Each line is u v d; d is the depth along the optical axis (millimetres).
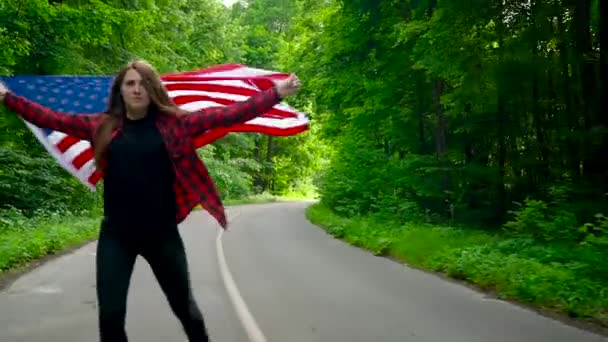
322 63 23328
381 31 21016
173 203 3379
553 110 16188
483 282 9234
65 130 3314
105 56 24797
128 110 3322
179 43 34281
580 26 14250
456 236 14289
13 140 20953
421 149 21359
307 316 7172
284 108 4016
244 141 55250
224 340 6082
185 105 4016
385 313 7355
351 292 8797
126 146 3250
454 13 14898
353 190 24125
